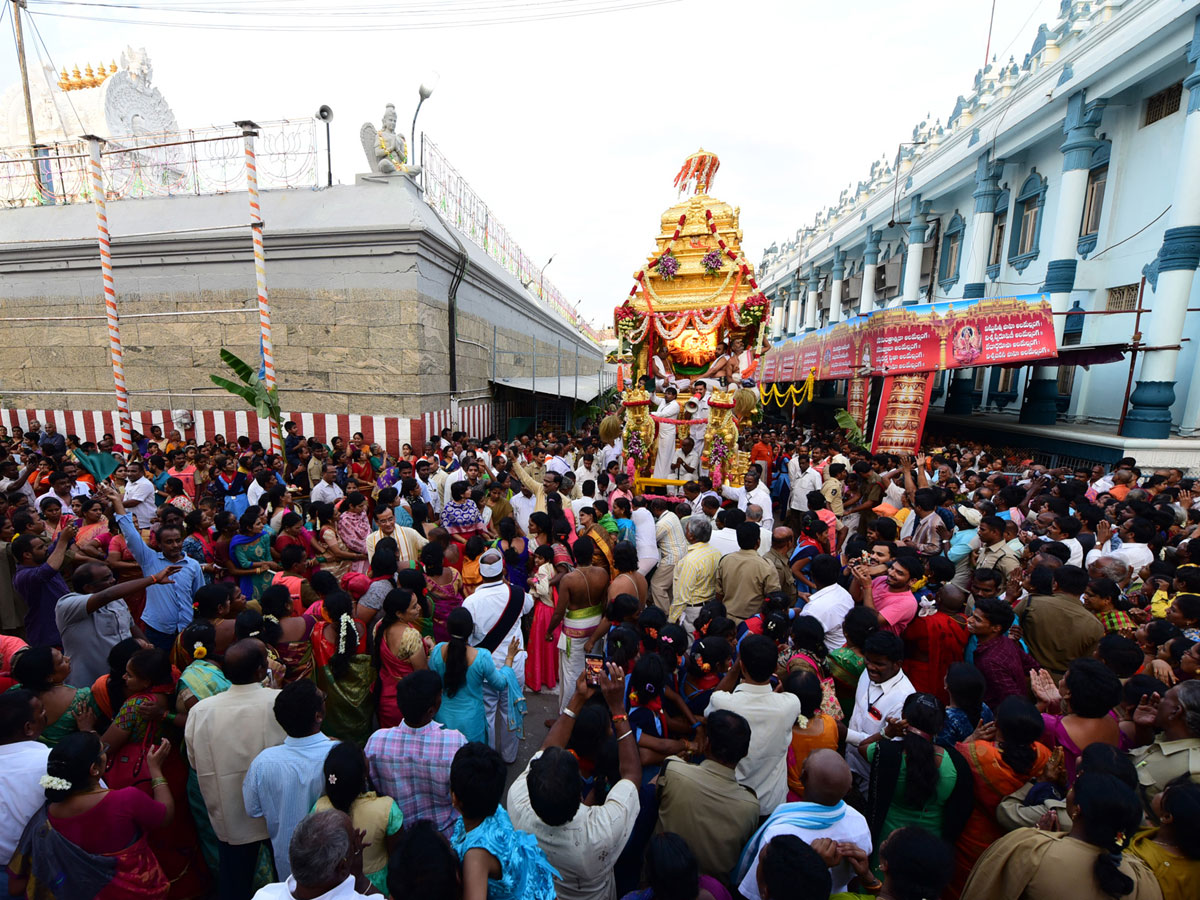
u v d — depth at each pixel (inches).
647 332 437.4
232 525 211.5
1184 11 419.2
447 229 530.0
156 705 118.4
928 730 109.0
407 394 455.2
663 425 408.2
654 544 253.0
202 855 130.7
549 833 94.0
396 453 459.2
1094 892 79.9
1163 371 458.6
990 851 90.9
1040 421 600.7
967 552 228.4
